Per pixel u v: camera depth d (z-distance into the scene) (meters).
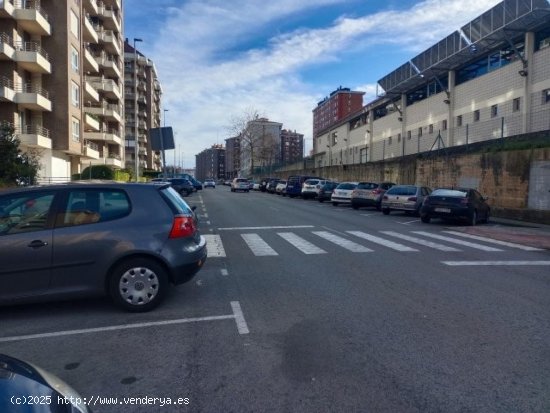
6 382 2.41
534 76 24.44
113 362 4.28
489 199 21.72
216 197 38.06
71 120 36.88
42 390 2.46
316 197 35.53
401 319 5.51
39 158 30.27
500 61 27.59
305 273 8.14
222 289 6.97
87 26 41.97
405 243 11.99
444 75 33.91
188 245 6.05
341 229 15.22
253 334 5.00
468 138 27.83
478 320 5.48
